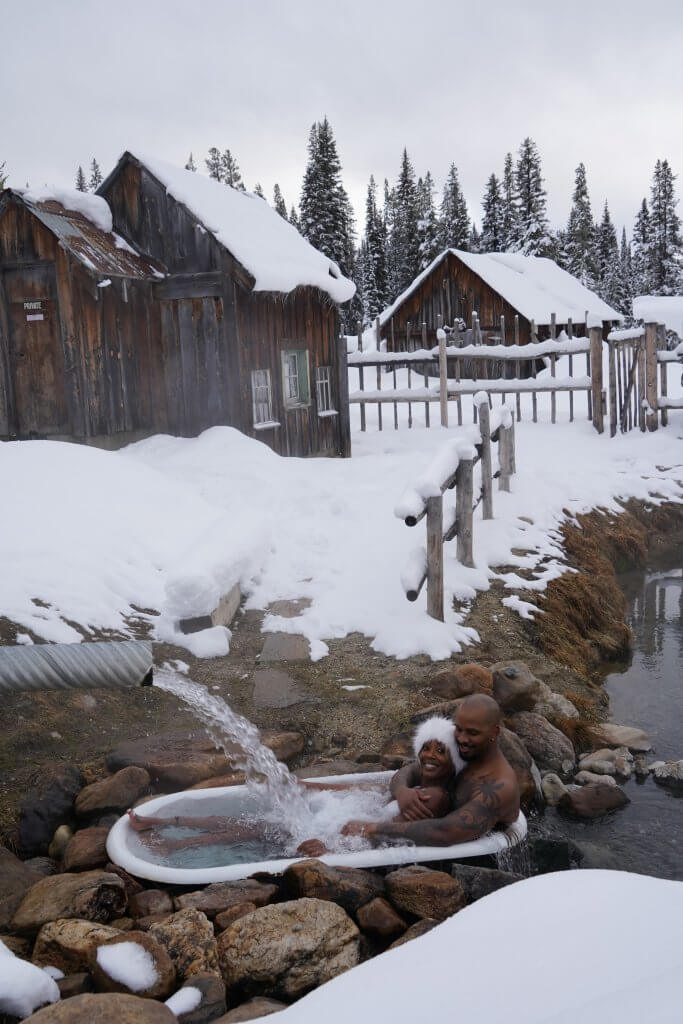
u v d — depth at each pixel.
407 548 8.73
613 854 4.67
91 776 5.01
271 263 13.68
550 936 2.28
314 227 49.59
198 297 13.27
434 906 3.65
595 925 2.30
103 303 12.64
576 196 69.75
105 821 4.63
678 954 2.12
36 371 12.62
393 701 6.04
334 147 49.44
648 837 4.89
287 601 7.86
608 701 6.95
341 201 49.78
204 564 7.16
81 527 7.85
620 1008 1.85
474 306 31.58
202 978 3.13
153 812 4.46
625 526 11.67
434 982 2.17
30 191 12.55
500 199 63.22
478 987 2.10
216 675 6.45
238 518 8.90
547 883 2.62
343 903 3.71
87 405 12.48
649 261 70.62
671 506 12.75
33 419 12.73
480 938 2.34
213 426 13.38
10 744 5.13
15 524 7.44
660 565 11.37
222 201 14.60
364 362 17.97
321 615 7.48
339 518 9.97
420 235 59.94
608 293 72.94
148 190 13.38
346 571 8.36
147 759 5.06
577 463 14.07
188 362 13.45
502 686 6.14
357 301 59.72
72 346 12.30
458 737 4.29
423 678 6.39
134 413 13.30
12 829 4.53
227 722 5.61
